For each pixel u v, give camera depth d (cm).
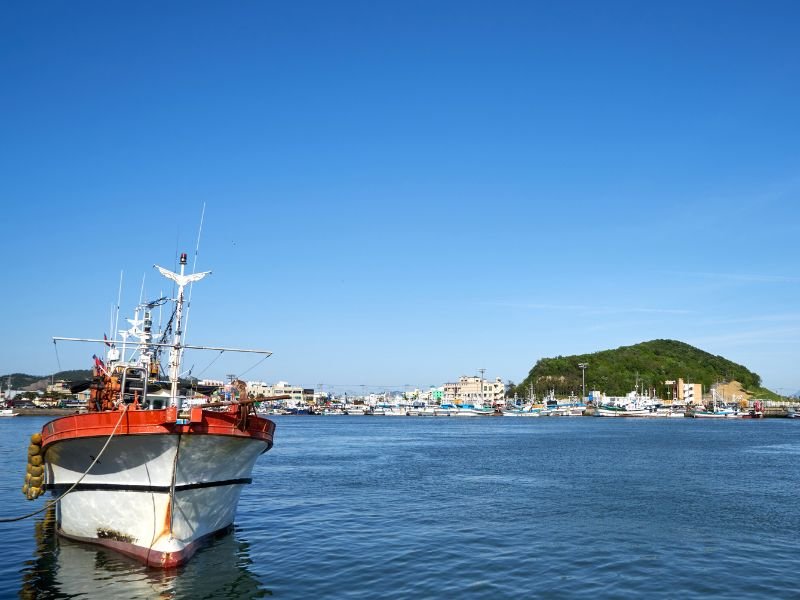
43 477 3083
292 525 3681
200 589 2420
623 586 2508
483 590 2456
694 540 3288
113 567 2662
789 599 2350
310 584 2516
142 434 2519
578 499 4641
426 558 2920
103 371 3606
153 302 3619
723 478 5903
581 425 19975
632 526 3644
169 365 3014
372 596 2378
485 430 16725
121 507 2695
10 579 2528
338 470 6744
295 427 19025
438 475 6241
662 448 9700
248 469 3103
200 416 2523
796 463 7344
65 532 3095
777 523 3725
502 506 4341
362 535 3409
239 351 3100
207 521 2925
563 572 2698
